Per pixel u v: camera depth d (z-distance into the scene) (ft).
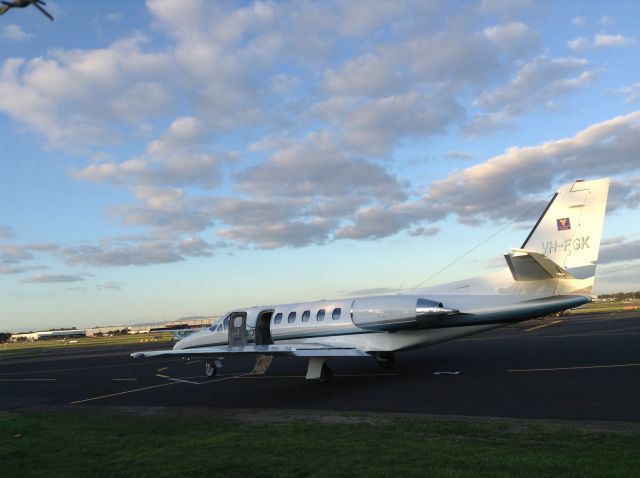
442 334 54.70
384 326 55.47
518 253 45.96
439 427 30.32
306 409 40.16
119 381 70.38
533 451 23.84
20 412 47.50
